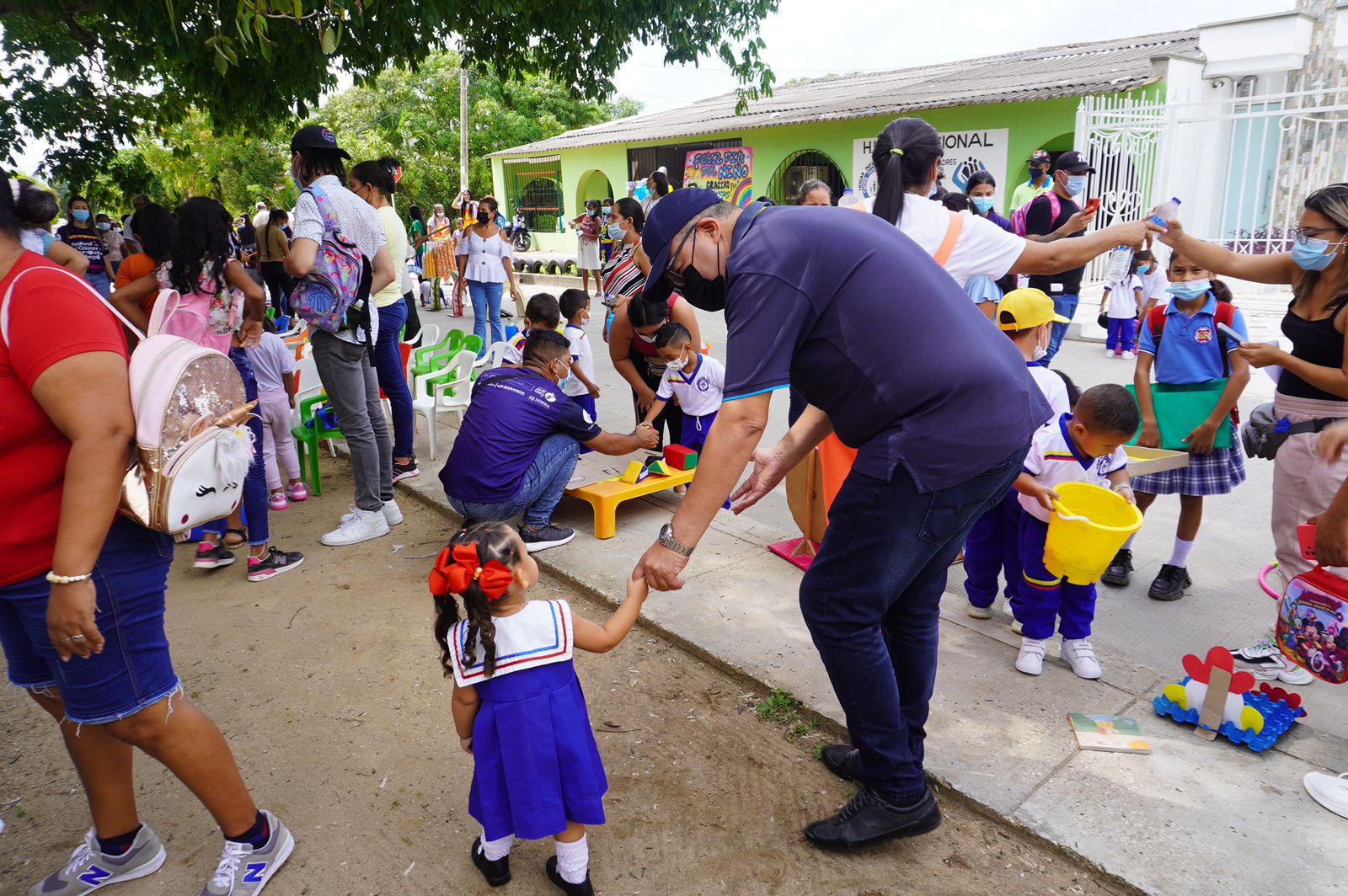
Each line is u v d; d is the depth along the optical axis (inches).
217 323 162.1
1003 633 145.3
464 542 88.7
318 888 98.2
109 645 83.7
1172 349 154.0
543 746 90.0
